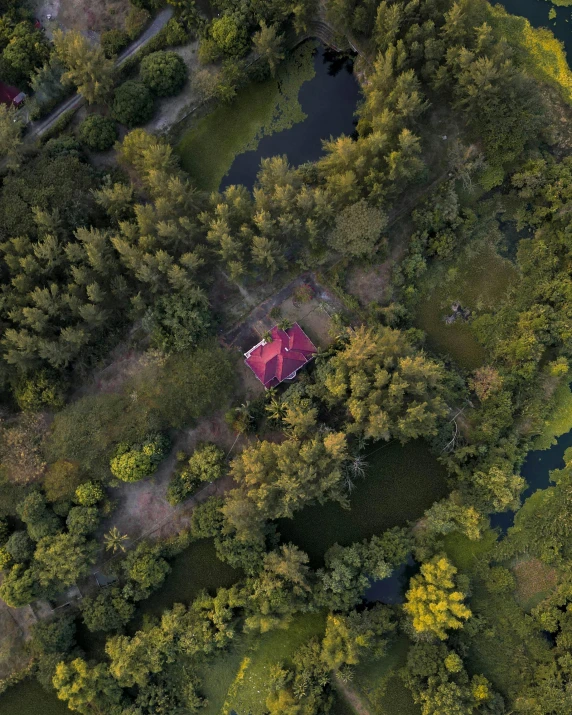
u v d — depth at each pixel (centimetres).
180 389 5159
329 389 4850
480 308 5391
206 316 5181
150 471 5147
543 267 5297
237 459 4862
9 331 4703
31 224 4944
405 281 5378
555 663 4966
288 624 5250
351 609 5138
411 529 5275
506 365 5281
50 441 5134
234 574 5372
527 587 5212
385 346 4725
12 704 5316
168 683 5234
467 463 5225
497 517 5316
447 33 4806
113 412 5181
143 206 5012
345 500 4947
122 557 5319
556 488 5291
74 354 5188
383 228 5172
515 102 4981
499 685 5059
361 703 5184
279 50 5319
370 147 4709
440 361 5241
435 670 4894
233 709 5272
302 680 5022
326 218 5019
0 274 4966
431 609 4822
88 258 4897
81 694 4969
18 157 5134
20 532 5131
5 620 5341
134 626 5334
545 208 5241
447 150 5328
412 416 4550
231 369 5253
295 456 4719
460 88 4962
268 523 5231
